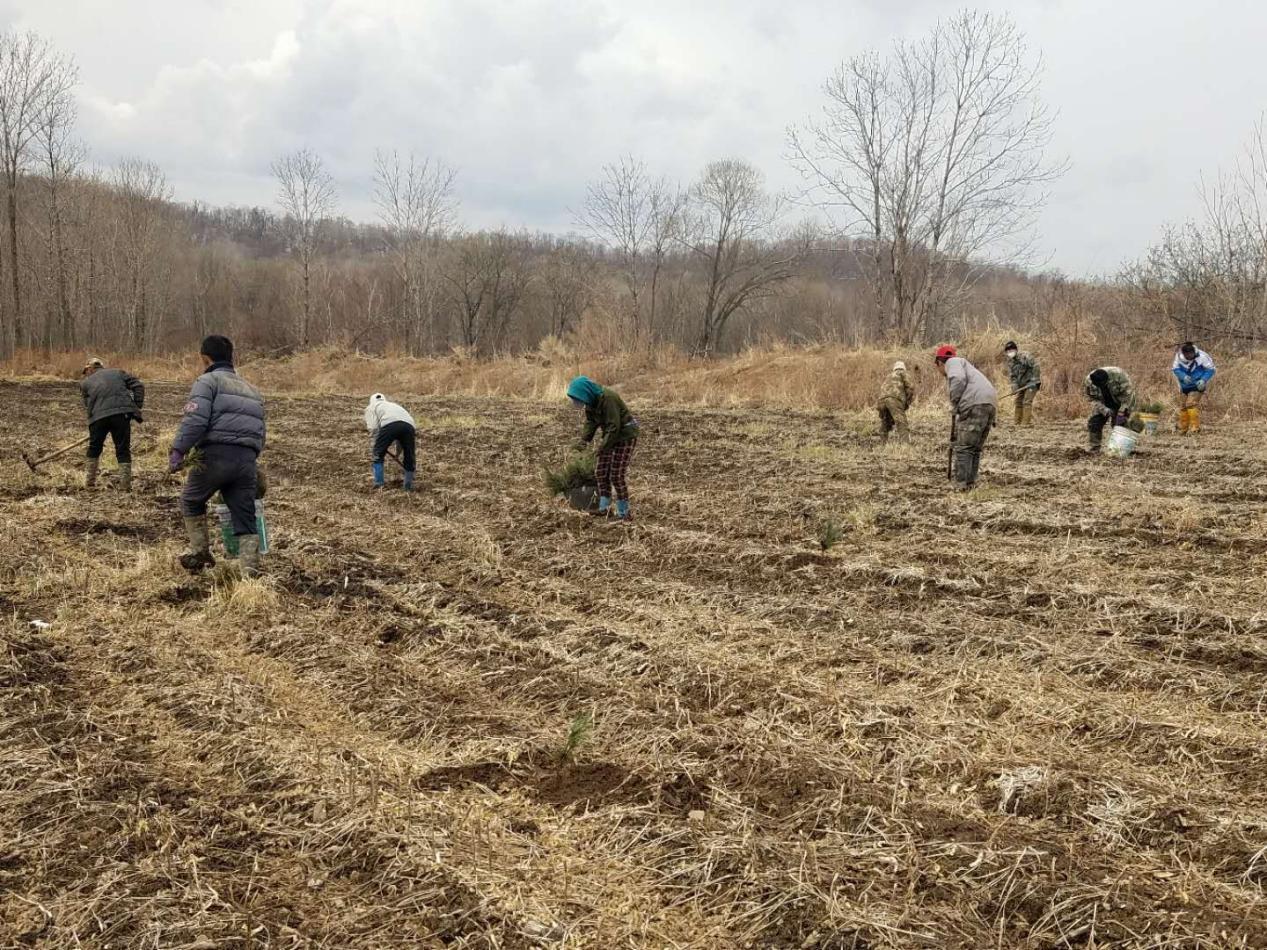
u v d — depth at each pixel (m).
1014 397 18.61
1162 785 3.85
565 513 9.55
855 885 3.26
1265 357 21.31
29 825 3.63
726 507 9.79
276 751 4.31
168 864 3.38
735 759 4.20
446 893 3.23
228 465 6.92
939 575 6.86
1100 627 5.67
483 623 6.16
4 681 5.00
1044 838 3.51
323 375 36.47
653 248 42.38
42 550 7.88
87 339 45.72
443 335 65.88
